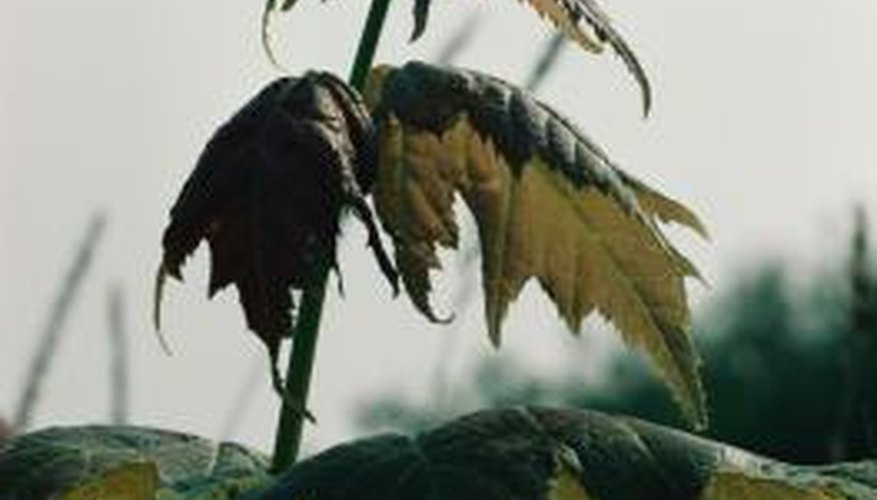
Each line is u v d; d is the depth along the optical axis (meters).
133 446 0.92
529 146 0.84
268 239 0.81
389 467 0.80
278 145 0.82
